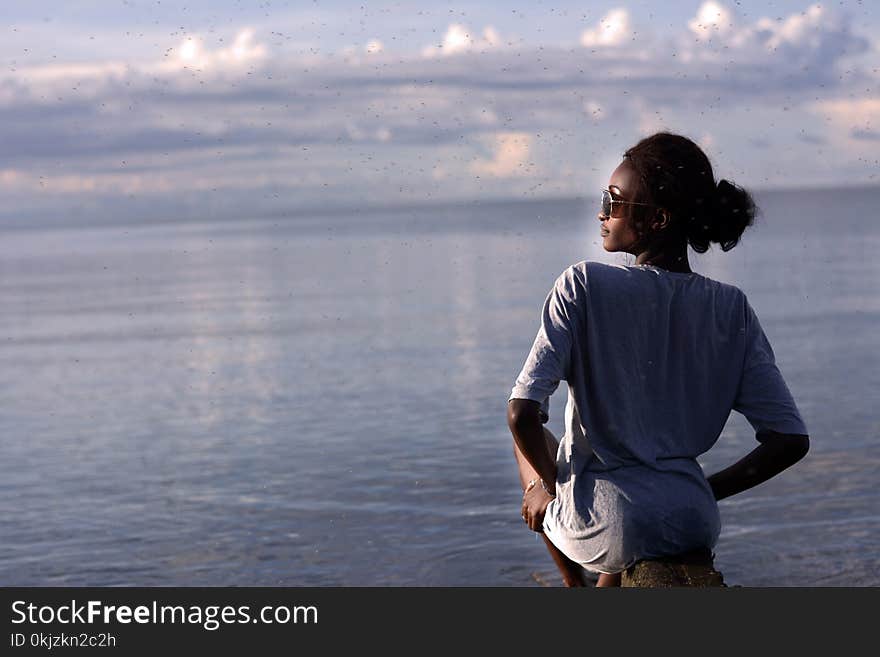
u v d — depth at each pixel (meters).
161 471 7.37
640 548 2.16
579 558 2.27
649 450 2.20
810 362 11.46
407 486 6.42
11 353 16.67
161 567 4.91
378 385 11.25
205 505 6.20
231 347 16.03
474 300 22.31
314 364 13.43
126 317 22.66
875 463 6.42
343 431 8.63
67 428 9.55
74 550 5.30
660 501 2.16
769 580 4.20
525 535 5.12
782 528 5.02
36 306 27.09
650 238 2.26
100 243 103.69
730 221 2.26
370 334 16.67
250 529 5.56
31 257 69.62
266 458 7.64
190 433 8.98
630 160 2.28
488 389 10.59
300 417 9.50
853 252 31.88
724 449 7.16
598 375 2.18
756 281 23.17
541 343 2.18
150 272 43.75
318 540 5.25
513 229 87.31
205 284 33.47
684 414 2.23
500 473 6.69
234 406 10.41
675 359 2.21
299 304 23.69
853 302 17.83
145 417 10.03
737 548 4.73
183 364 14.29
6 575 4.84
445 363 12.88
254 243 84.50
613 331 2.17
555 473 2.27
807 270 25.66
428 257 45.50
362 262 44.28
